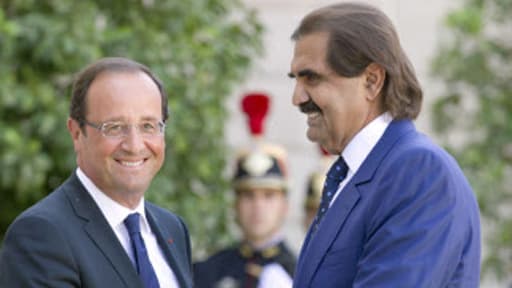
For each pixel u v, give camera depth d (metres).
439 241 8.05
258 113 14.94
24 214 8.54
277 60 20.88
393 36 8.52
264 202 14.72
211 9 15.24
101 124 8.64
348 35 8.40
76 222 8.61
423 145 8.39
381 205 8.27
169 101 13.98
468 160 17.41
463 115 18.22
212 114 14.66
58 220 8.50
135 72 8.84
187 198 14.77
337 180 8.79
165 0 14.66
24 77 13.73
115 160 8.70
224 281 14.75
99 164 8.70
